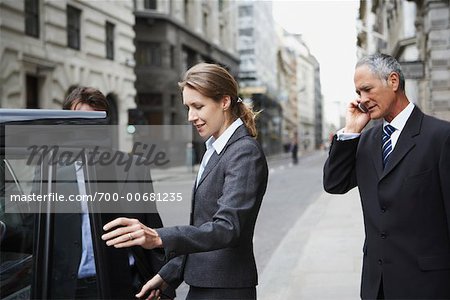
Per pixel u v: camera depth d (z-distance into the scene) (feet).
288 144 218.59
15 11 53.67
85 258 5.38
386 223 6.77
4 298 5.43
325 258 20.76
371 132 7.39
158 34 96.53
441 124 6.81
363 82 6.95
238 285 6.42
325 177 7.64
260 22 211.20
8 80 52.54
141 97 95.04
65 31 63.36
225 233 5.83
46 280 5.14
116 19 76.07
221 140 6.52
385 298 6.80
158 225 7.28
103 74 72.08
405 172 6.72
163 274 6.99
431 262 6.55
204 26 125.39
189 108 6.55
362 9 146.10
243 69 197.57
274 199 45.55
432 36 49.21
